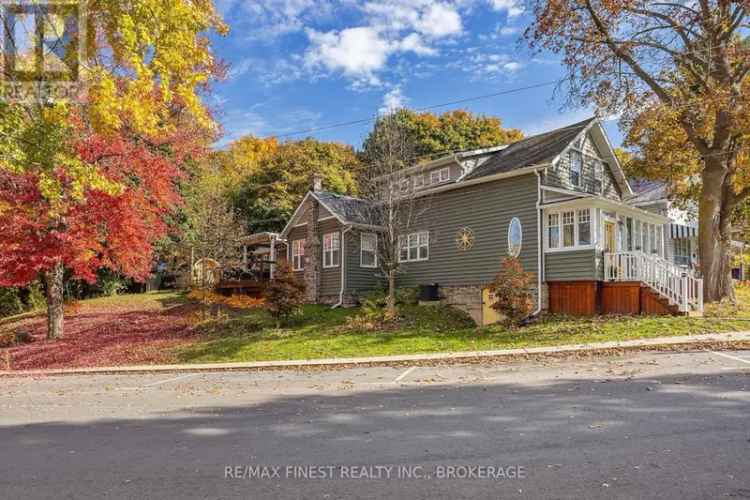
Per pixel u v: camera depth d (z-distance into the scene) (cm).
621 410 650
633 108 1748
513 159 2144
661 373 880
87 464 530
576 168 2067
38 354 1809
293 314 1953
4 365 1706
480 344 1404
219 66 1719
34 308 2683
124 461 536
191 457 541
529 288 1628
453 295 2088
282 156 4097
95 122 1130
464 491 412
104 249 1762
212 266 2505
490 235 1991
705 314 1485
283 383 1072
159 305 2620
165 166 1736
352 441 579
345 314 2034
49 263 1669
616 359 1062
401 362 1262
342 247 2364
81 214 1596
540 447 520
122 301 2720
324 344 1567
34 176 1425
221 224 2442
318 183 2642
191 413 796
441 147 3975
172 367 1459
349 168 4300
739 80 1608
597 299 1678
